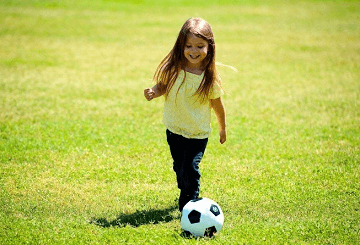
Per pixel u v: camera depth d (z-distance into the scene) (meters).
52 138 17.80
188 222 10.36
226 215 11.76
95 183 13.87
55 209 11.96
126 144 17.41
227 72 31.16
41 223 10.90
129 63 33.44
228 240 10.10
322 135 18.72
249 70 31.84
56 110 21.64
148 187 13.60
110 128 19.30
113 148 16.94
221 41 42.53
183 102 11.36
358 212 11.95
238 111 22.31
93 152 16.48
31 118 20.23
